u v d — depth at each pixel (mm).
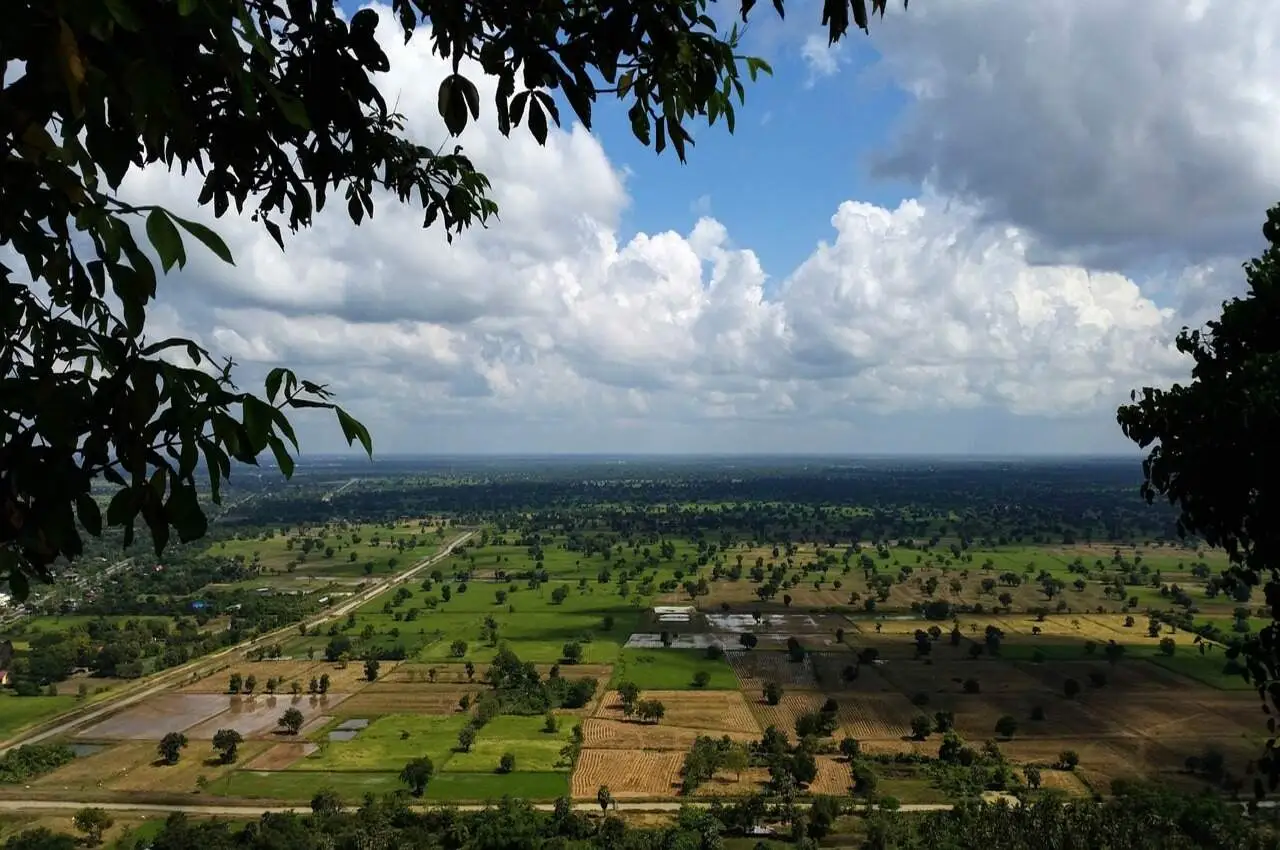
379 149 5793
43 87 2473
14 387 2824
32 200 2979
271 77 4379
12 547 3271
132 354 2953
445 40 4547
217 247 2746
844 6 4258
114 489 4066
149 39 2672
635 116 5203
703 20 4723
